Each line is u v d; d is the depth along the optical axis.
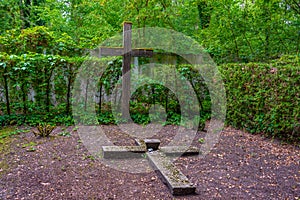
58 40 6.98
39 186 2.78
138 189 2.79
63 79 5.81
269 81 4.73
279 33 6.24
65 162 3.49
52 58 5.57
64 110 5.88
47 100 5.75
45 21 9.94
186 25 8.90
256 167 3.46
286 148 4.21
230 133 5.21
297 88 4.19
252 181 3.03
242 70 5.41
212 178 3.10
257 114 5.03
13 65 5.36
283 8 6.00
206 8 7.63
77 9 9.84
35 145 4.12
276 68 4.59
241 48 6.89
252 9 6.48
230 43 6.93
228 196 2.65
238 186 2.89
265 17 6.23
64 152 3.87
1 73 5.33
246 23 6.51
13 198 2.51
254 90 5.09
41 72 5.59
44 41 6.75
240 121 5.51
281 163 3.60
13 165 3.32
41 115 5.63
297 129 4.28
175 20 8.73
